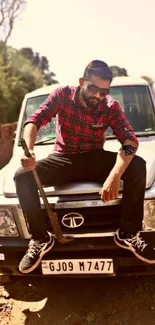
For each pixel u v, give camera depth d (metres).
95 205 2.78
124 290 3.35
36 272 2.99
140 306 3.12
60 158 2.91
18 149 4.05
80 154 2.91
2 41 31.86
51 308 3.20
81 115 2.84
